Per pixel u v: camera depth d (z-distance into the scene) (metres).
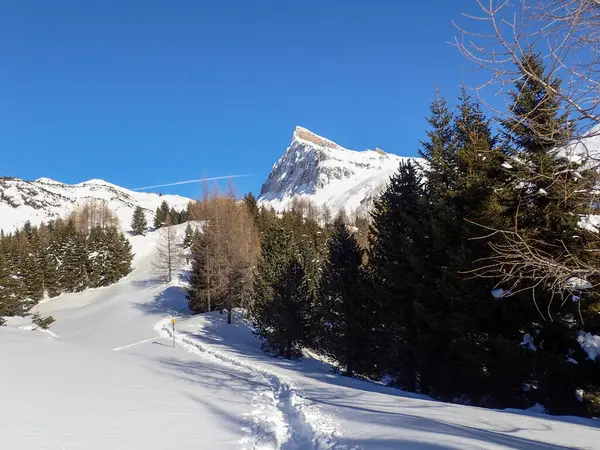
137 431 7.12
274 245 35.50
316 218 121.38
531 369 12.68
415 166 20.30
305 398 11.16
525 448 5.80
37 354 14.13
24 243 70.31
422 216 17.27
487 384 13.70
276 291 28.42
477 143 14.70
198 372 16.06
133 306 53.19
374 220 22.16
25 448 5.71
